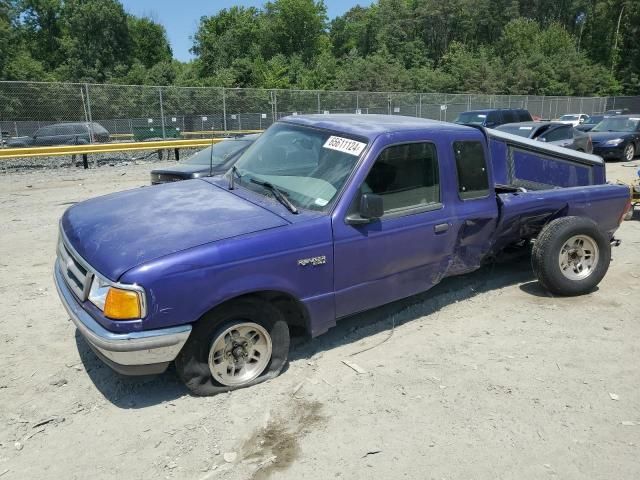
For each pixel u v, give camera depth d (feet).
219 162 26.45
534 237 18.66
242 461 9.60
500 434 10.46
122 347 9.95
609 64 204.64
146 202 13.21
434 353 13.75
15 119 55.36
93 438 10.19
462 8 242.78
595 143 58.03
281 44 222.07
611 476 9.37
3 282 18.61
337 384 12.18
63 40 193.57
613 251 23.29
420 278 14.42
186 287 10.32
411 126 14.02
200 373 11.25
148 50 234.99
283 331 12.16
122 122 63.31
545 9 269.23
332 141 13.57
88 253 10.99
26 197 36.65
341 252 12.35
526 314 16.28
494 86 169.68
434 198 14.19
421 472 9.37
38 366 12.79
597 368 13.05
